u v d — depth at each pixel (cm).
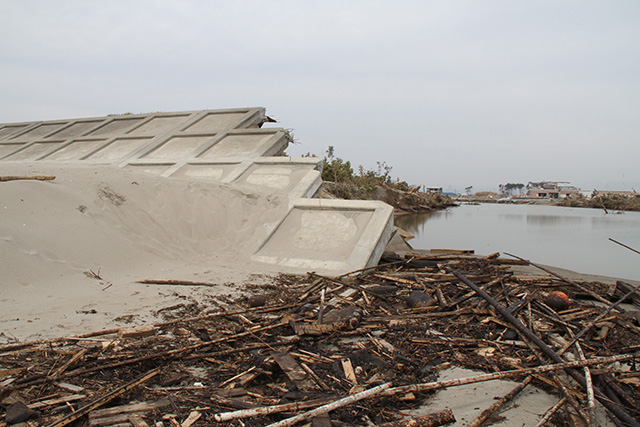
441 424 464
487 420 477
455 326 770
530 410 500
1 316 725
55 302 814
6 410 446
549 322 764
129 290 932
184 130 2517
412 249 1962
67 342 634
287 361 598
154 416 458
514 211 5781
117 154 2336
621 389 512
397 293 987
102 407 473
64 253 1000
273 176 1820
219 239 1387
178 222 1362
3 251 888
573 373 533
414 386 477
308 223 1455
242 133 2314
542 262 1805
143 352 616
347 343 700
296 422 432
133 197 1347
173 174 1969
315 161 1852
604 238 2644
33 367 552
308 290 979
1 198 1030
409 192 5941
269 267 1232
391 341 701
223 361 612
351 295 945
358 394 461
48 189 1162
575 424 455
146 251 1191
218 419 439
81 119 3034
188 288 986
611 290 988
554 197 10581
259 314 823
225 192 1559
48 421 438
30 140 2778
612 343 672
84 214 1159
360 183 4788
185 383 545
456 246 2314
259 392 527
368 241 1288
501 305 823
